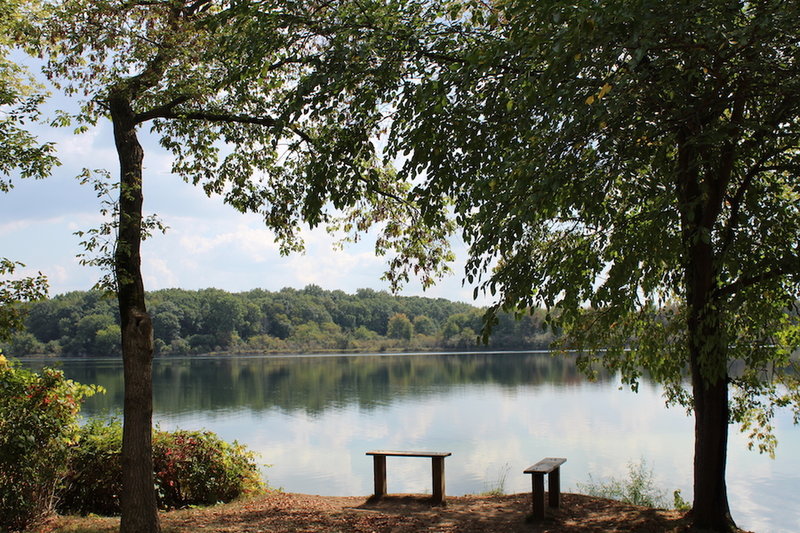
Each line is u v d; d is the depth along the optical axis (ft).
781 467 48.96
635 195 21.25
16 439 23.03
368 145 23.63
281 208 33.71
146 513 22.41
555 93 18.15
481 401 101.14
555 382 134.00
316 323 404.16
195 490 29.50
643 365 27.91
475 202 20.66
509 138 20.12
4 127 27.66
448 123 21.08
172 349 323.37
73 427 26.84
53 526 24.16
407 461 56.03
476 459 54.49
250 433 72.84
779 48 18.37
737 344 23.34
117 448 28.25
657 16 16.07
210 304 350.84
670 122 19.07
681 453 55.06
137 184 24.31
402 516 25.85
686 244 20.74
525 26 18.43
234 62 27.55
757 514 36.63
